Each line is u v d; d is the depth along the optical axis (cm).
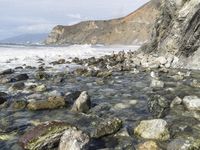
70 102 1361
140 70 2636
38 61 3756
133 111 1210
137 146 825
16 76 2138
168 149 798
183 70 2634
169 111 1184
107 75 2264
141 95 1518
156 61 3048
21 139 854
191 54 2880
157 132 899
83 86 1830
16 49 5541
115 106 1284
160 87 1736
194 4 2986
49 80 2086
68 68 3000
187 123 1035
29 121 1078
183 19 3080
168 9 3478
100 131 917
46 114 1167
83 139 786
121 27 19762
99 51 6538
